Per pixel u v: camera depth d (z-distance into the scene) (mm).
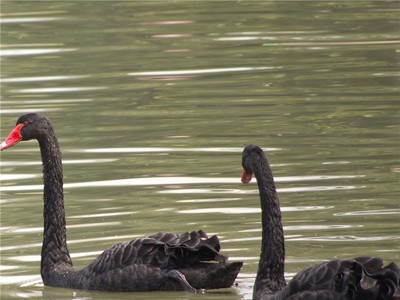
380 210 14273
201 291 12016
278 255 11648
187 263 12133
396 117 19266
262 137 18328
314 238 13328
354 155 16953
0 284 12805
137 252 12398
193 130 19016
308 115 19703
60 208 13445
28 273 13188
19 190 16156
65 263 13180
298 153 17234
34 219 14852
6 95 22250
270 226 11672
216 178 16125
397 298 10062
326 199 14812
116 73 24031
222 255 12133
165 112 20453
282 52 25500
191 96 21656
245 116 19875
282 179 15836
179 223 14133
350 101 20609
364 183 15477
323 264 10688
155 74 23781
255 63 24422
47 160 13719
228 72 23656
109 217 14531
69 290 12656
